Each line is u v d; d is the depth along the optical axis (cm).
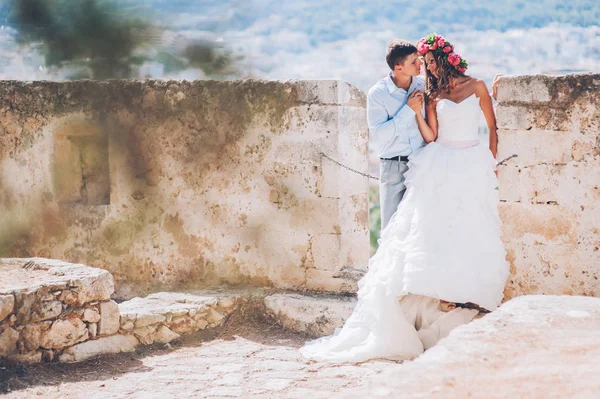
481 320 338
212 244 717
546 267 574
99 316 570
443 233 548
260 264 697
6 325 520
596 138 548
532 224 575
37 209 786
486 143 561
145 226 742
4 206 796
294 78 671
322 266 669
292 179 677
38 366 533
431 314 556
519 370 279
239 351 586
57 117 770
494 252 552
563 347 297
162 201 734
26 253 789
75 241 773
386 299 552
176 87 720
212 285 712
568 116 555
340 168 657
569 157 558
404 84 583
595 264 556
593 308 344
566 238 564
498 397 259
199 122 714
